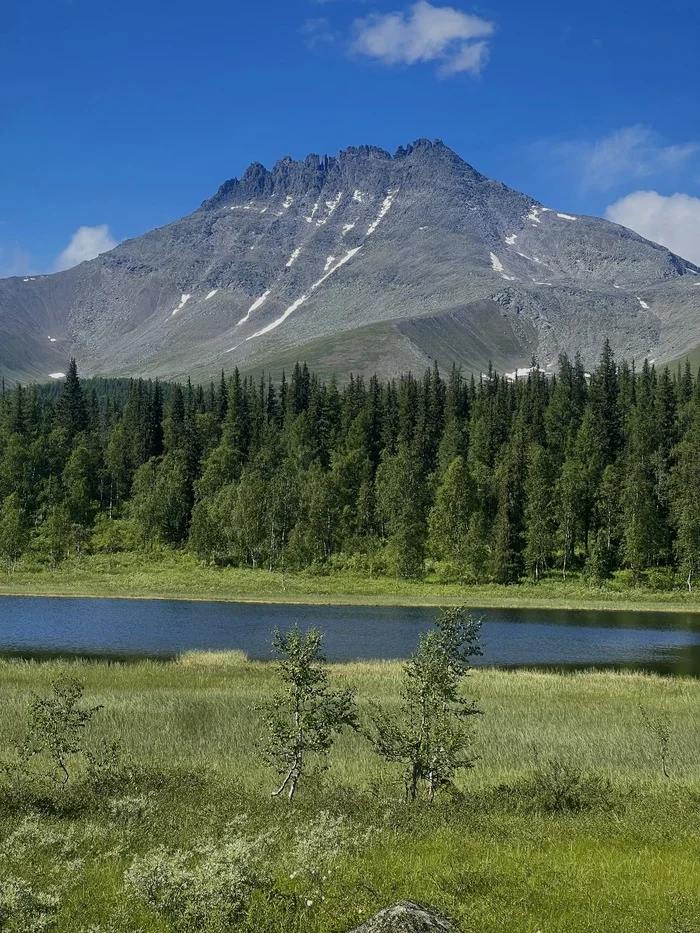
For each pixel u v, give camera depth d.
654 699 43.47
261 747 29.94
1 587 105.38
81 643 67.25
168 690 43.66
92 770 22.11
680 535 115.44
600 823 18.17
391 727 23.77
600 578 116.44
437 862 14.00
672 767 29.17
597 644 71.81
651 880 13.05
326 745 23.25
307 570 120.19
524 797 21.48
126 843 14.98
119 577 114.81
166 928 10.80
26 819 15.84
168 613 87.31
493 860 14.18
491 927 10.72
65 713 24.64
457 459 129.00
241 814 17.36
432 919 10.17
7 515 126.00
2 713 34.66
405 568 116.50
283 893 11.85
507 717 37.69
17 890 11.04
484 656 64.88
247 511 126.62
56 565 121.94
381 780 23.55
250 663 54.91
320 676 23.97
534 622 85.44
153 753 29.28
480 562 116.00
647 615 92.50
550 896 12.03
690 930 10.62
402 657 62.66
